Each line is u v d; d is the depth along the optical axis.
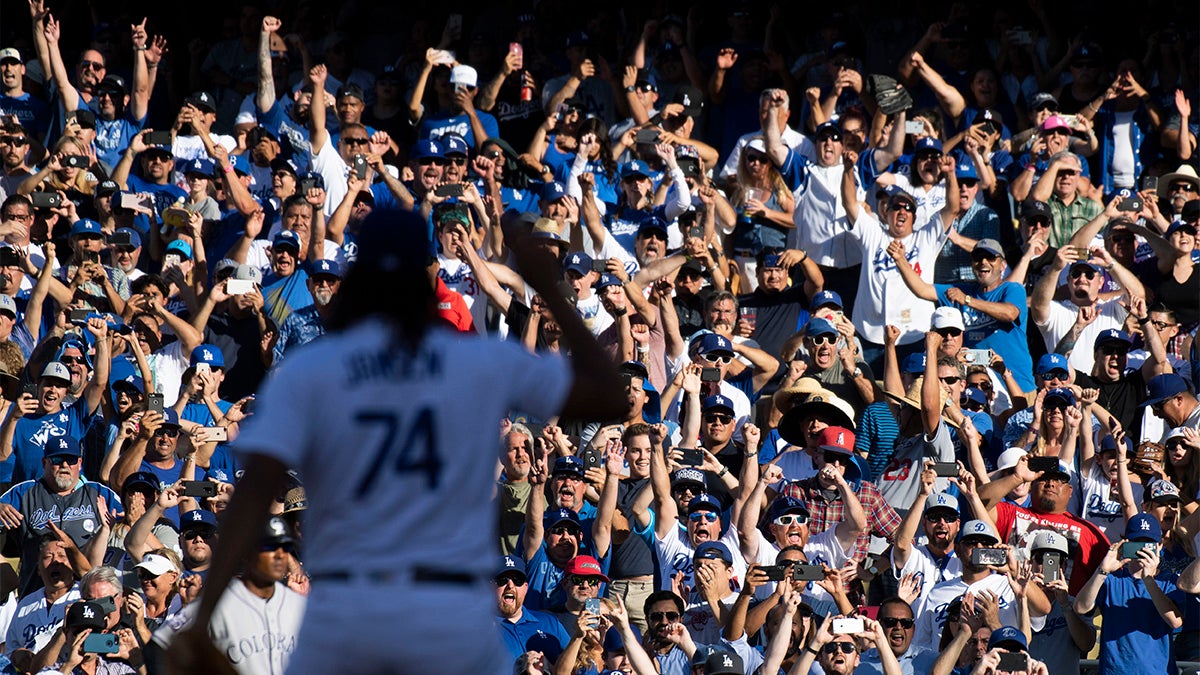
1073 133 51.41
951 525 36.75
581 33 53.88
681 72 54.94
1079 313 44.75
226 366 44.41
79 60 58.38
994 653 32.53
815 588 36.56
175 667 11.14
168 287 45.75
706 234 47.28
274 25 53.06
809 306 45.78
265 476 11.49
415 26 56.91
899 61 54.69
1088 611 34.94
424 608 11.53
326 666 11.52
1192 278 45.81
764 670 33.31
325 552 11.70
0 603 38.06
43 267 47.03
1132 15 54.34
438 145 48.53
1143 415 41.75
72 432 41.62
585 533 37.59
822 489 37.56
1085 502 39.47
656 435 37.34
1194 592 34.22
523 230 12.63
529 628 35.00
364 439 11.70
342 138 51.00
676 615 34.19
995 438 41.53
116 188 49.47
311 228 46.47
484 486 11.98
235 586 22.42
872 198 49.47
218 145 49.03
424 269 12.20
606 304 41.50
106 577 34.62
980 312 44.72
